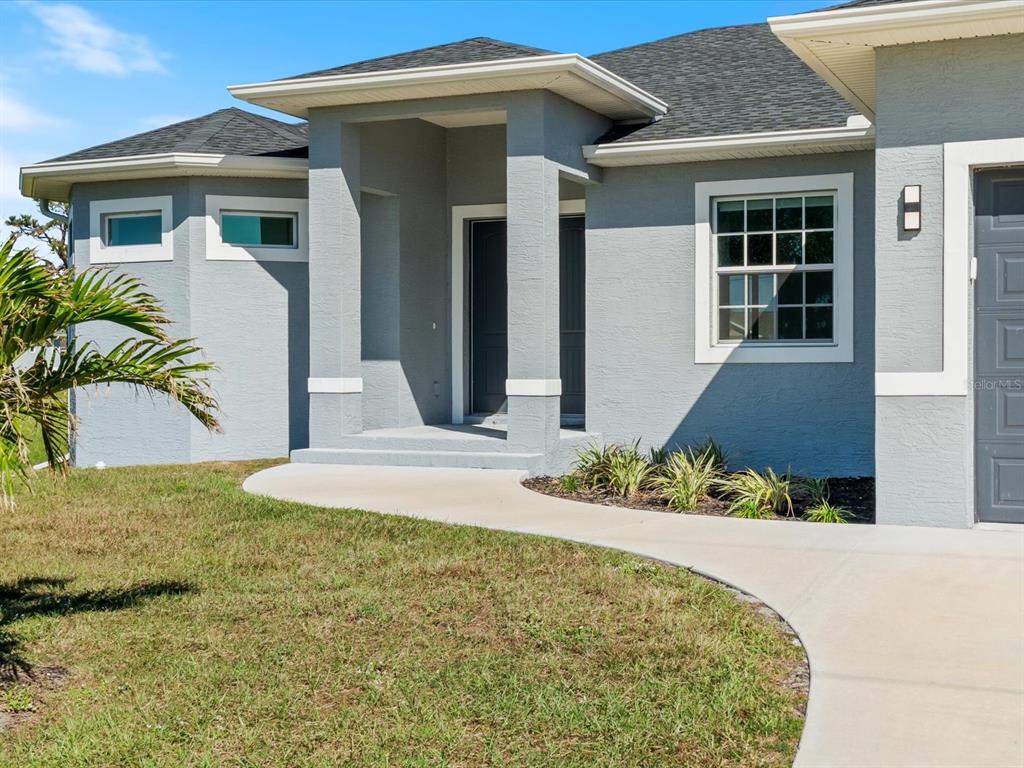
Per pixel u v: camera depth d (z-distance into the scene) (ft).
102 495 35.70
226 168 45.65
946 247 27.63
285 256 48.01
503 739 15.51
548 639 19.44
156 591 23.54
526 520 29.58
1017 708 15.64
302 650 19.38
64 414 18.42
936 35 27.17
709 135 40.29
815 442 40.27
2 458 16.88
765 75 46.65
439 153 48.11
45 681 18.26
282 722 16.30
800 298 40.78
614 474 35.32
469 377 49.16
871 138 37.99
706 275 41.63
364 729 15.96
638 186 42.63
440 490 34.76
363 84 38.70
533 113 38.86
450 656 18.90
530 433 39.22
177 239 46.68
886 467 28.37
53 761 15.06
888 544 25.55
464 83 38.32
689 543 26.18
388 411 45.57
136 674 18.51
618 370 43.06
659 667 17.95
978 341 28.07
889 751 14.43
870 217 39.29
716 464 38.40
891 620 19.57
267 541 27.91
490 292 48.91
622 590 22.20
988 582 21.76
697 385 41.88
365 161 43.01
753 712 15.96
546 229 39.01
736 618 20.10
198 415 19.54
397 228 45.34
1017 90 26.96
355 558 25.73
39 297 17.67
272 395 47.93
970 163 27.37
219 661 19.02
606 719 15.92
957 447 27.73
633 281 42.78
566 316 47.93
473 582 23.32
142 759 15.07
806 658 18.06
